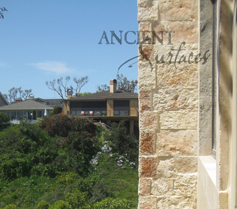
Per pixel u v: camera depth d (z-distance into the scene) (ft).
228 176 9.66
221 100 9.64
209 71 15.05
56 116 108.78
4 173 81.82
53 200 68.28
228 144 9.62
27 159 87.20
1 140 97.91
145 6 16.15
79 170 85.97
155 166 16.16
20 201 72.84
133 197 73.05
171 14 16.03
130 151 94.17
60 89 185.06
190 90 15.89
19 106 155.84
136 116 128.16
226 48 9.60
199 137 15.07
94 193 70.08
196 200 15.90
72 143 95.09
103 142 99.86
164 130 16.10
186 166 15.99
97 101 136.26
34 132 101.30
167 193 16.12
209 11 15.15
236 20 9.02
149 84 16.10
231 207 9.37
